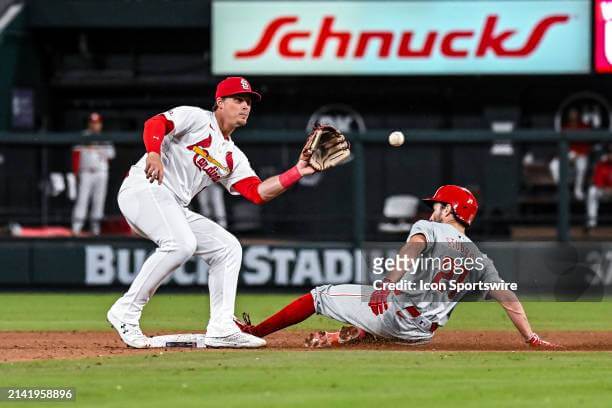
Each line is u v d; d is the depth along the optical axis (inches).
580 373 927.0
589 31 2370.8
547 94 2583.7
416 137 1963.6
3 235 1977.1
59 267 1959.9
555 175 1994.3
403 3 2386.8
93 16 2475.4
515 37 2383.1
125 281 1956.2
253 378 887.7
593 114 2583.7
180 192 1086.4
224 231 1103.6
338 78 2516.0
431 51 2393.0
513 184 2010.3
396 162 2098.9
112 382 870.4
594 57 2364.7
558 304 1807.3
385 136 1967.3
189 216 1101.1
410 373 917.2
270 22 2385.6
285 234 2001.7
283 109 2571.4
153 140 1026.1
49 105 2586.1
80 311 1648.6
